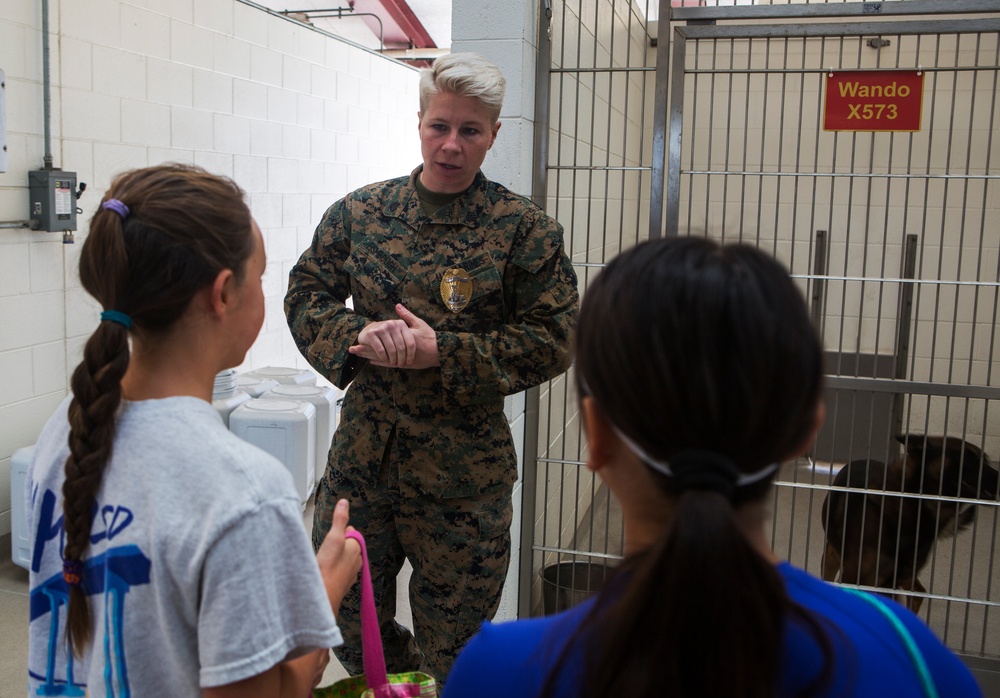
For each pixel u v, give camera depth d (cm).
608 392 59
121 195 85
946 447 273
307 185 494
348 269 180
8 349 316
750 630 53
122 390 87
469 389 168
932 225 458
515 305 181
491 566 181
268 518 80
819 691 56
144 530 80
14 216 312
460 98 167
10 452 322
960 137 449
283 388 395
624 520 65
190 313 86
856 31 233
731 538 53
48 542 90
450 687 65
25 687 241
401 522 179
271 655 78
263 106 446
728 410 55
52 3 318
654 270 58
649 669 54
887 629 61
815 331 59
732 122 473
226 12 411
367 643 104
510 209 177
